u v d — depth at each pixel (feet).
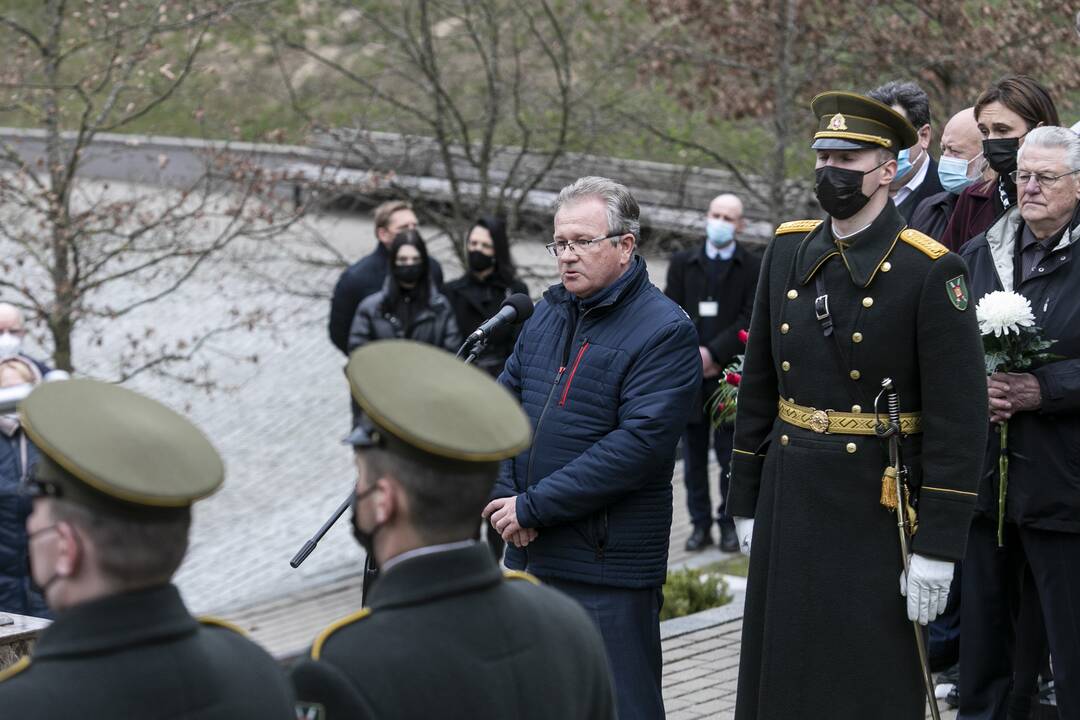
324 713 7.78
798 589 14.51
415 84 46.52
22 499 23.45
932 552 13.82
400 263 30.96
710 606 26.32
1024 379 16.08
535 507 15.34
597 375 15.66
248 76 47.55
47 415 7.29
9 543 23.80
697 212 46.70
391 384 8.30
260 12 43.45
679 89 43.70
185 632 7.38
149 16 37.78
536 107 45.11
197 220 41.06
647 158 46.60
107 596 7.25
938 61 39.32
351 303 33.30
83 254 39.19
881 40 40.68
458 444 8.12
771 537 14.87
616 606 15.57
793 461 14.61
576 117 44.70
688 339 15.65
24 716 6.89
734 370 19.94
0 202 37.29
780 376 14.90
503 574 8.94
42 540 7.28
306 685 7.84
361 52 51.90
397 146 45.96
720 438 32.83
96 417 7.36
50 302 37.73
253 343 58.13
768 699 14.70
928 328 13.93
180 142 51.67
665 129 45.32
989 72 39.24
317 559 39.58
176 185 44.57
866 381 14.25
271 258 46.60
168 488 7.24
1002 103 18.99
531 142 46.19
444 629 8.10
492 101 44.06
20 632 14.75
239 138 43.09
